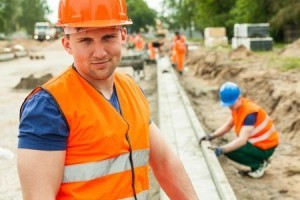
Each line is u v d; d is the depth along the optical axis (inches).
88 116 64.5
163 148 79.4
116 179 66.4
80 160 64.6
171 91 498.6
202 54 952.9
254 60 710.5
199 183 191.8
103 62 66.9
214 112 446.3
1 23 2765.7
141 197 71.0
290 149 297.3
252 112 228.5
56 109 63.2
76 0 67.3
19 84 601.0
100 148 64.9
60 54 1375.5
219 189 181.0
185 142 259.8
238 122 232.7
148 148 73.1
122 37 71.9
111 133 65.8
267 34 1082.1
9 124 370.3
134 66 699.4
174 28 4180.6
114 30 67.4
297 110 354.0
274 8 1558.8
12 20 2888.8
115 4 68.3
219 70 690.8
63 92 64.6
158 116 384.5
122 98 71.2
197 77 756.0
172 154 80.4
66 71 68.2
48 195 62.1
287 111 366.9
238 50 827.4
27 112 62.9
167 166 79.3
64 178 64.6
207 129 362.3
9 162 253.8
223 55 796.0
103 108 66.8
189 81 713.6
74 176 64.5
